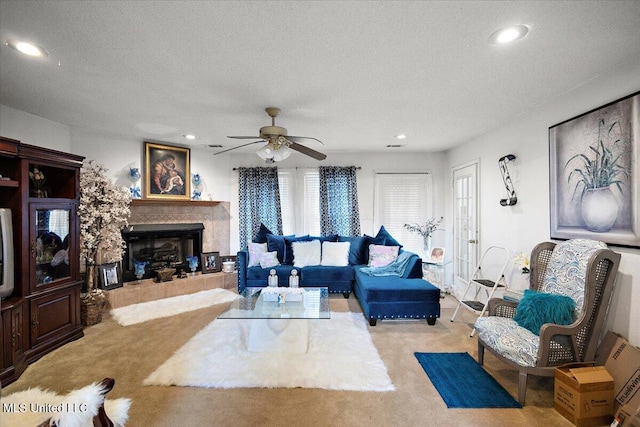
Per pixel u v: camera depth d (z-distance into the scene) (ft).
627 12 5.18
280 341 9.27
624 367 6.38
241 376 7.88
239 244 18.33
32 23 5.55
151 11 5.20
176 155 16.19
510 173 11.44
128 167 14.73
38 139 11.28
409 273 13.19
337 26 5.65
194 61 6.99
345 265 15.69
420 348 9.63
